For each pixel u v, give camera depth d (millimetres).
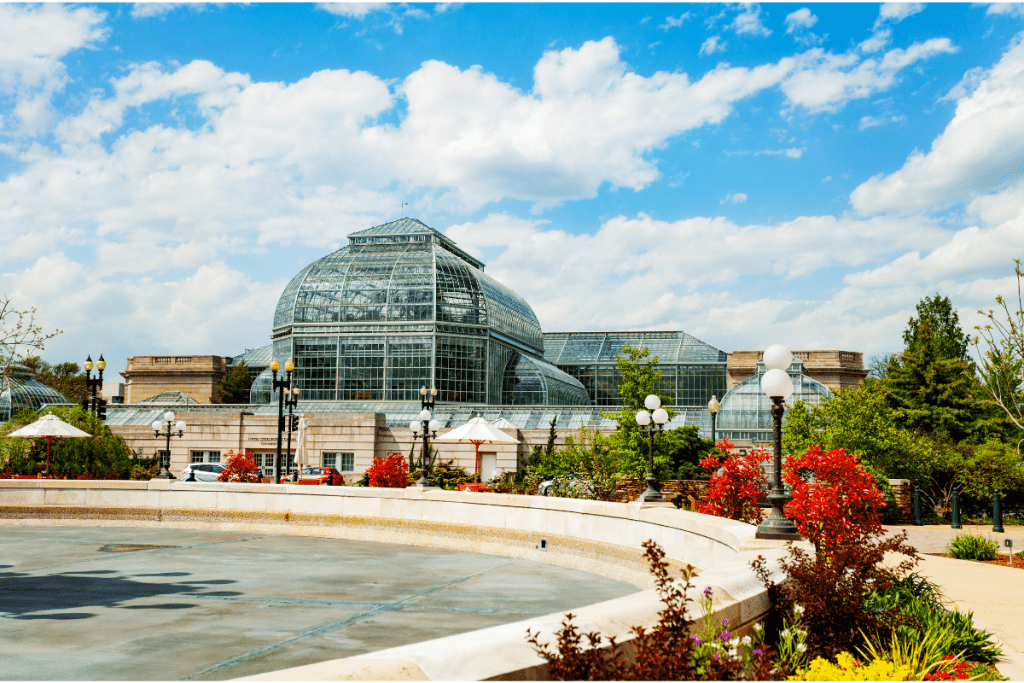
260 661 9703
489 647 4832
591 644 5129
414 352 67062
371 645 10641
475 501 22141
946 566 18250
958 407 47094
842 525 11438
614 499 30641
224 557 19703
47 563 18359
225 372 96812
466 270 71000
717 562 13344
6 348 35562
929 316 56812
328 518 25047
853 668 7340
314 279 70125
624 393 40312
